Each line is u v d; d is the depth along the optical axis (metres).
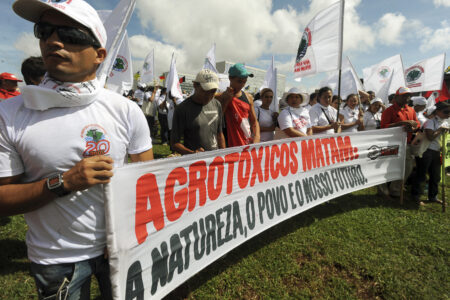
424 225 3.35
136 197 1.32
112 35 1.51
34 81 2.26
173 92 6.66
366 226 3.26
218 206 2.01
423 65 6.99
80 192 1.01
